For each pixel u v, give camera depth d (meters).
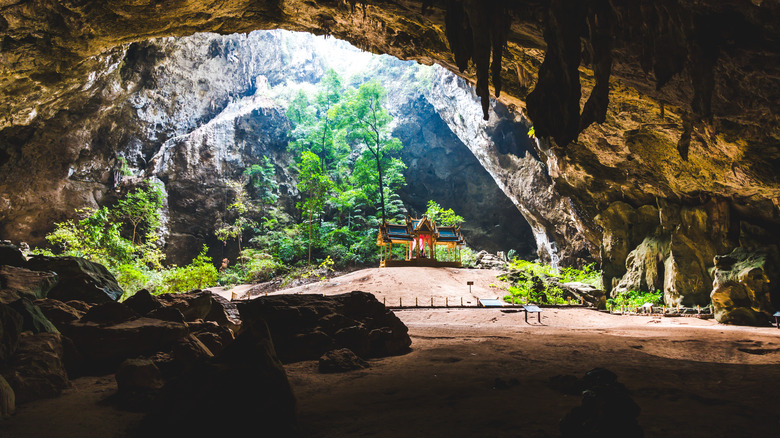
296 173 43.31
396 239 30.28
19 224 29.67
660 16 7.27
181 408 3.96
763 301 14.95
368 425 4.41
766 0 6.73
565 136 6.02
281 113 43.50
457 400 5.41
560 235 33.50
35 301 7.63
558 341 10.50
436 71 38.47
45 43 15.54
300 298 9.72
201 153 37.66
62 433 4.11
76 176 32.22
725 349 9.68
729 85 9.91
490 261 33.62
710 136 14.05
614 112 15.59
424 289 23.08
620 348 9.50
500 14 6.29
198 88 38.75
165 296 9.87
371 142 42.47
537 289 21.38
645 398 5.45
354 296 10.12
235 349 4.39
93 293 9.71
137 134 35.59
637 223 22.06
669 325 15.28
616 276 22.66
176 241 36.94
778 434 3.99
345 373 7.18
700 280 18.08
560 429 3.72
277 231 39.16
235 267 35.91
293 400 4.25
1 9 13.74
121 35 15.81
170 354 6.74
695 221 18.20
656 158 17.39
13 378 5.04
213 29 16.58
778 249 15.70
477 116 35.06
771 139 12.29
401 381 6.54
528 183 34.03
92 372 6.73
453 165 45.91
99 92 29.70
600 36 6.58
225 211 38.94
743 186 15.38
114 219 33.06
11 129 27.48
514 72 15.41
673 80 10.37
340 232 37.09
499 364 7.79
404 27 14.27
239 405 3.93
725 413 4.70
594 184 22.55
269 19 16.45
